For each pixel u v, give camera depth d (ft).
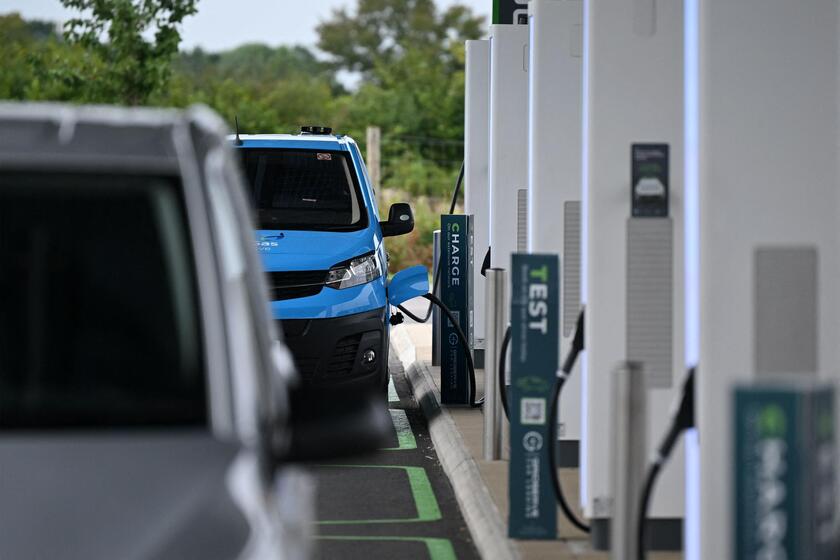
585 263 51.31
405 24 586.04
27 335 25.63
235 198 27.99
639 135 50.34
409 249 184.75
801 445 24.03
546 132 63.36
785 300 37.65
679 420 38.29
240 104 306.76
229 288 26.14
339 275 80.79
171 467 22.77
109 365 25.44
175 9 161.89
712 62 38.04
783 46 38.06
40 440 23.63
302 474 28.22
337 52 586.86
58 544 20.89
